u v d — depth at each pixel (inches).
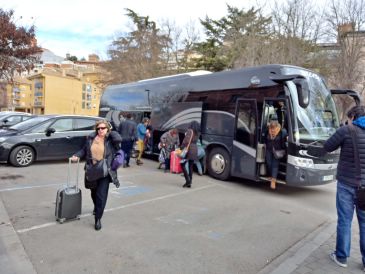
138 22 1413.6
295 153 282.8
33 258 148.1
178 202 258.1
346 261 155.6
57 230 183.3
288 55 837.8
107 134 186.1
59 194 196.2
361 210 147.6
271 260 159.2
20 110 2859.3
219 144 360.5
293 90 293.3
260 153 314.5
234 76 352.2
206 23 1261.1
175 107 441.7
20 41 504.7
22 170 355.9
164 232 189.2
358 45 832.3
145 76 1321.4
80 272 137.3
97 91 3073.3
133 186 308.3
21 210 216.1
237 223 213.3
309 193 323.6
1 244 160.6
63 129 408.5
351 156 148.3
